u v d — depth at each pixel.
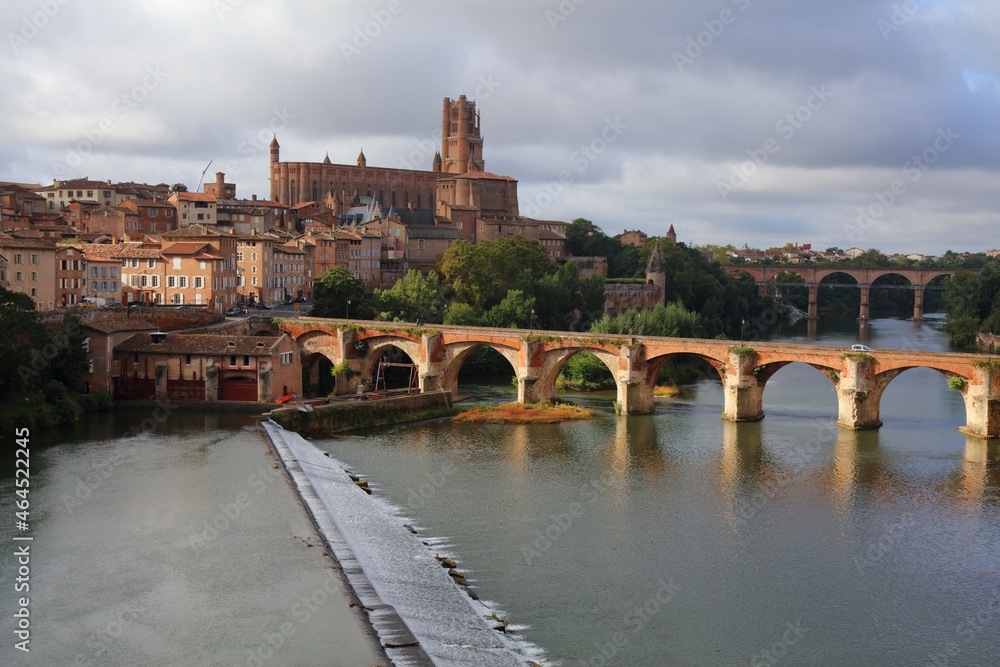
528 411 158.12
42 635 69.81
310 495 102.38
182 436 131.25
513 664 68.31
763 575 86.50
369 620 71.88
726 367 153.38
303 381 180.75
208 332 172.25
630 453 130.38
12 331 135.62
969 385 138.75
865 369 143.00
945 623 77.50
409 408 157.62
